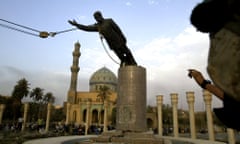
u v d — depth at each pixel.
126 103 14.31
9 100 76.88
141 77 14.88
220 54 1.50
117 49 14.65
